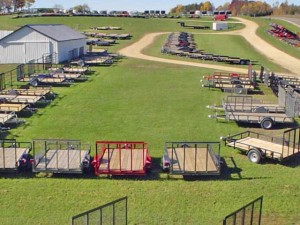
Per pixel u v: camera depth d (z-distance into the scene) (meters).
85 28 107.31
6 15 124.06
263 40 84.25
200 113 30.77
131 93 37.44
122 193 17.73
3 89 37.28
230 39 85.75
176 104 33.47
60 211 16.36
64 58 57.38
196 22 123.06
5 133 25.48
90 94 36.69
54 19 116.38
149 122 28.20
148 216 15.98
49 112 30.47
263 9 179.00
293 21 125.06
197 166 19.55
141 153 20.94
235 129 26.98
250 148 21.47
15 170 19.22
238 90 37.53
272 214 16.27
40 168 18.97
